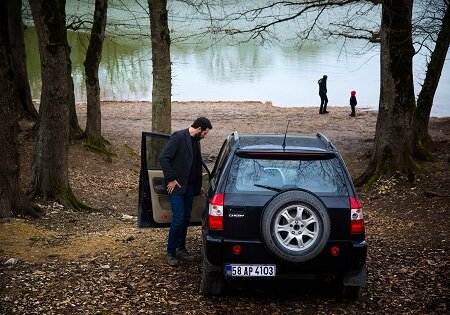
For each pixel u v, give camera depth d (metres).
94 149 20.17
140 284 6.44
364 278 5.72
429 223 10.30
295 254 5.20
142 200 7.47
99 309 5.68
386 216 11.46
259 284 6.59
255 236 5.56
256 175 5.72
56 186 12.41
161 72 14.62
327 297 6.21
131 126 28.62
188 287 6.41
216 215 5.59
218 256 5.56
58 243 8.43
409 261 7.61
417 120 19.03
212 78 50.28
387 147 14.31
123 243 8.46
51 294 6.05
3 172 9.88
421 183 13.69
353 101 31.70
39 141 12.39
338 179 5.71
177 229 7.02
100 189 16.12
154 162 7.43
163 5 14.28
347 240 5.54
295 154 5.80
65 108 12.26
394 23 13.77
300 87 45.72
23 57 23.81
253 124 29.75
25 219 10.20
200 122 6.90
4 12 9.20
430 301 6.09
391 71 14.07
